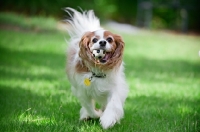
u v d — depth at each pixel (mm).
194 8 22844
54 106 5102
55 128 4082
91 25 4832
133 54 11750
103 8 20688
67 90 6141
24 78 7004
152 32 21031
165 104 5512
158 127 4371
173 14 23719
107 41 3904
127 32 19359
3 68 7777
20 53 9938
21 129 4023
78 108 5152
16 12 18547
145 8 22953
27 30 14836
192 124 4391
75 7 18938
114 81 4203
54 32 15133
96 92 4230
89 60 3977
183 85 7055
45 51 10703
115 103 4141
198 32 23172
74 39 4711
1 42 11469
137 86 6723
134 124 4453
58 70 8016
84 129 4152
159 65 9797
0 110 4742
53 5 18656
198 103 5652
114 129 4180
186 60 11250
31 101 5273
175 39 18094
